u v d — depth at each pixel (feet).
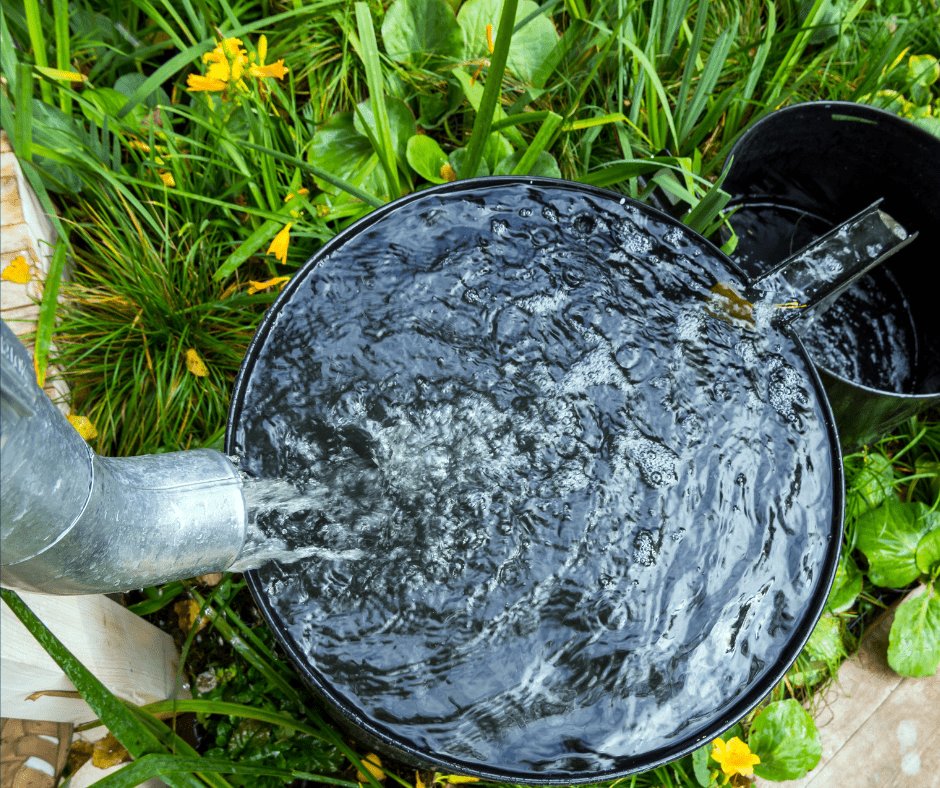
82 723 3.01
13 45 3.32
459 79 3.70
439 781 3.28
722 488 2.95
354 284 3.04
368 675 2.70
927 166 3.69
